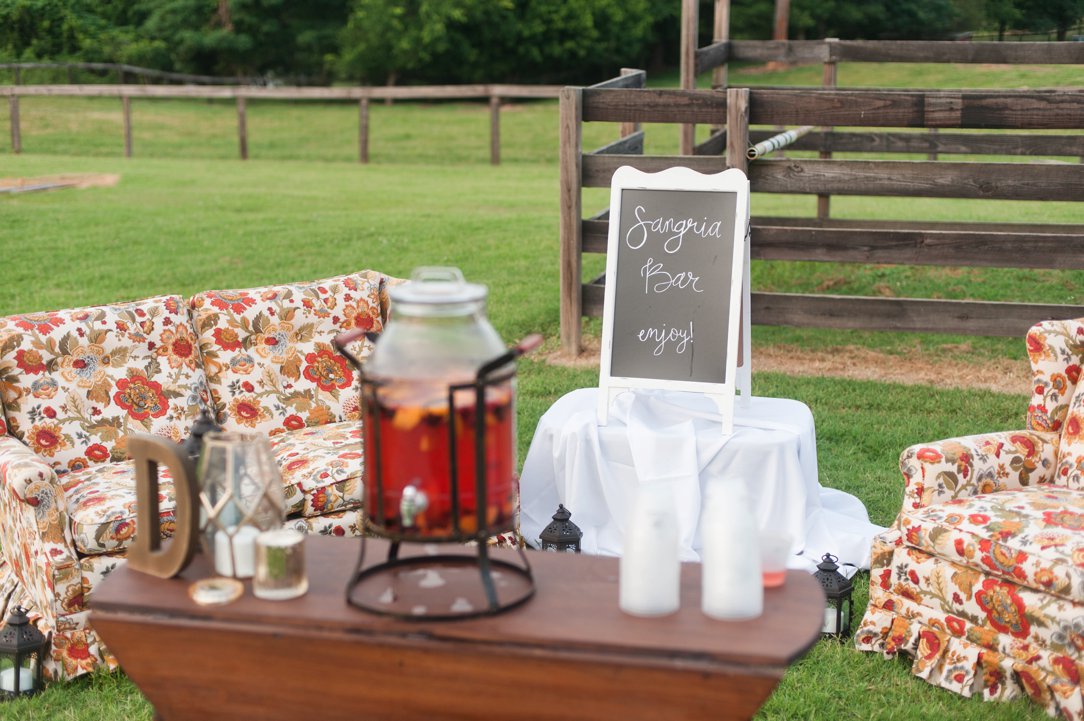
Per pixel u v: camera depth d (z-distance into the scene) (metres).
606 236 7.41
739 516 2.42
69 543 3.60
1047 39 16.94
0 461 3.67
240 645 2.46
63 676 3.60
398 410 2.35
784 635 2.35
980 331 6.93
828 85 10.77
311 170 17.53
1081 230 9.09
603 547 4.42
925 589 3.63
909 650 3.67
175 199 13.75
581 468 4.46
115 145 20.72
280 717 2.52
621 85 8.23
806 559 4.27
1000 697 3.44
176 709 2.57
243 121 19.23
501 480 2.47
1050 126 6.39
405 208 13.12
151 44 32.16
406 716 2.44
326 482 3.99
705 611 2.45
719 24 10.98
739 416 4.57
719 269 4.45
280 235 11.27
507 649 2.34
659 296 4.50
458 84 32.00
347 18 34.00
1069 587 3.21
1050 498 3.65
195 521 2.59
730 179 4.46
